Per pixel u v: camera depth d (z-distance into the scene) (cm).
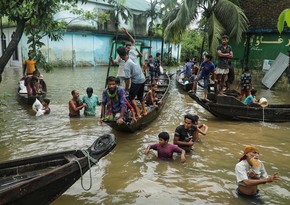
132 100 792
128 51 868
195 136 758
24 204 368
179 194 486
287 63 1655
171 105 1227
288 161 640
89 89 961
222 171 577
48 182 385
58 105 1137
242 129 880
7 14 657
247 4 1950
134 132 812
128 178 541
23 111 1029
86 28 2833
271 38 1762
